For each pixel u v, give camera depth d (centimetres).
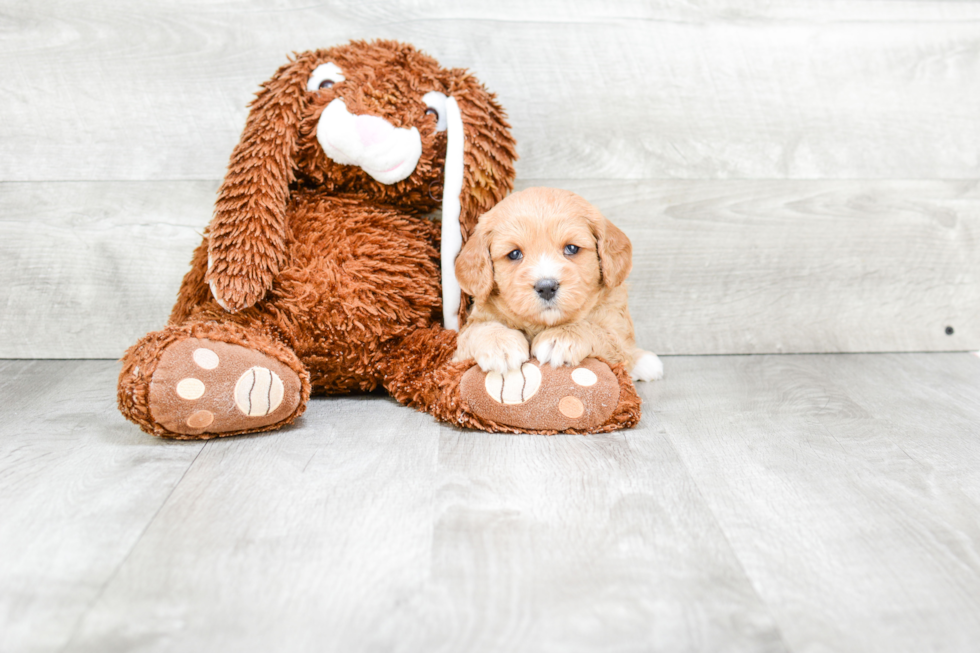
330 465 110
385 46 140
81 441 119
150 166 161
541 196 124
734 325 174
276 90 132
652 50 162
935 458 116
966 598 80
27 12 153
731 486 105
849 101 167
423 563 85
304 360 135
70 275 164
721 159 167
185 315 138
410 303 137
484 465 110
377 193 140
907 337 177
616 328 132
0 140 158
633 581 82
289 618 75
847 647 72
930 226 173
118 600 78
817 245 172
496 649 71
